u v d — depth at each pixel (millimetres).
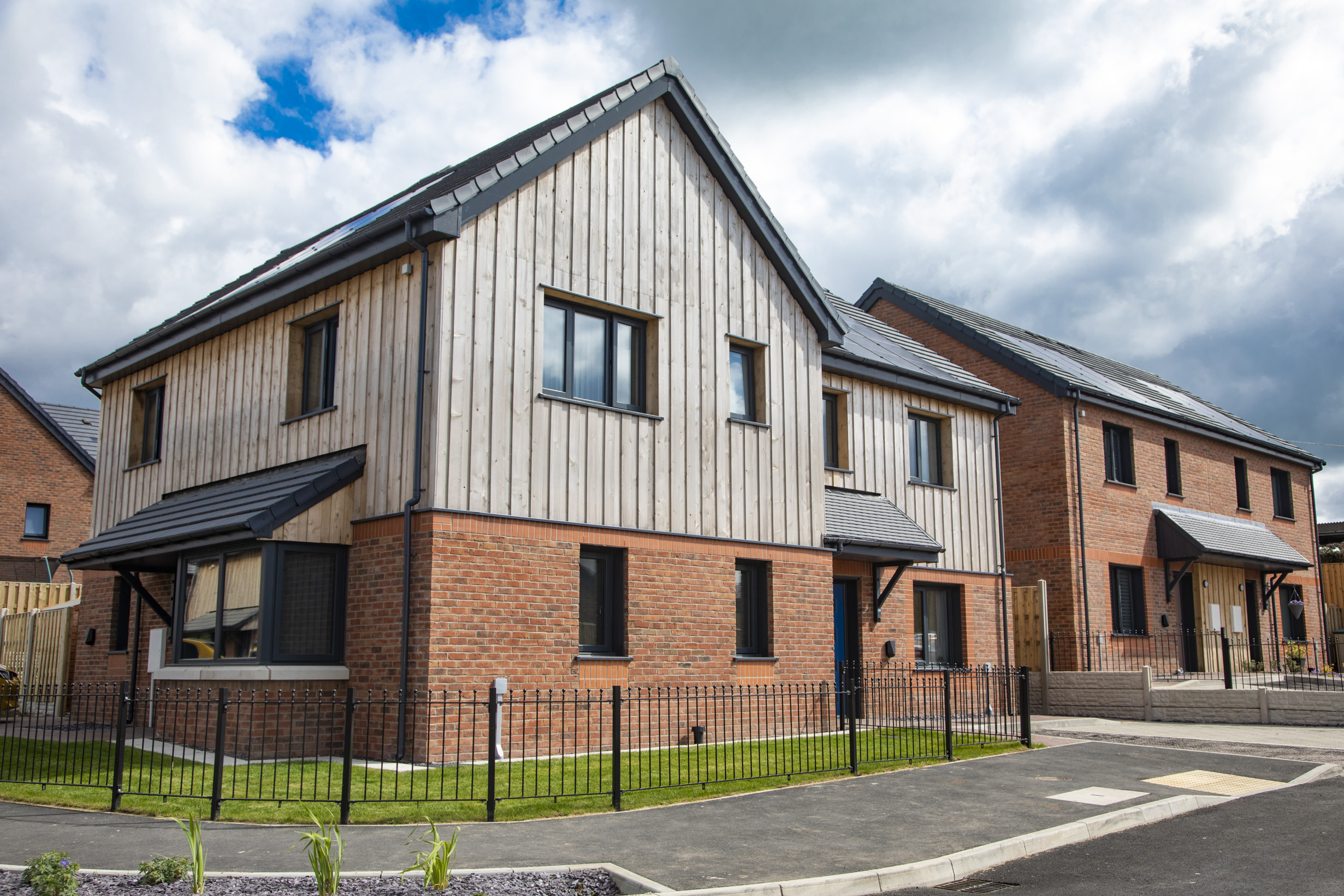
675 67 13711
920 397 18422
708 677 13039
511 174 11773
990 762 11570
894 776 10539
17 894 6008
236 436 14242
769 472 14320
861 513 16156
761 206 14695
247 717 10938
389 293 11836
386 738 10867
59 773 9945
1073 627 20172
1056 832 8055
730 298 14234
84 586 17234
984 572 18828
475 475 11195
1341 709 15156
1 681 15977
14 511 30625
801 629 14312
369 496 11680
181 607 12539
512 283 11789
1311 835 8148
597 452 12344
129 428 16969
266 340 13883
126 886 6301
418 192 16531
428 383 11109
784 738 13391
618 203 13016
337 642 11602
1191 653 23203
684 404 13367
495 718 8406
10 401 31031
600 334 12875
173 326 15172
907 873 6895
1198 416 25312
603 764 10875
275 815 8211
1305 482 29812
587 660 11883
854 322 19750
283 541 11250
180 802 8562
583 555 12297
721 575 13391
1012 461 21641
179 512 13570
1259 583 26312
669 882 6535
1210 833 8289
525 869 6695
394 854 7113
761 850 7410
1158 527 22875
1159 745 13188
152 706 13609
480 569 11086
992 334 23406
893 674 16453
